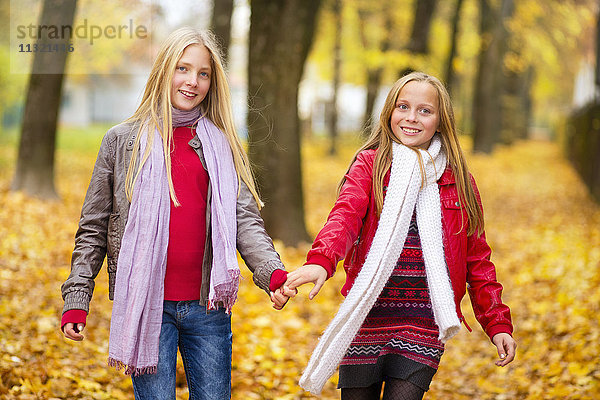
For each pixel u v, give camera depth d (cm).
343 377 354
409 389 341
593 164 1914
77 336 315
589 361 597
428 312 348
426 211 348
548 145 4784
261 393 559
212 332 330
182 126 338
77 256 324
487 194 2045
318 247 325
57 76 1349
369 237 351
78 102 5938
